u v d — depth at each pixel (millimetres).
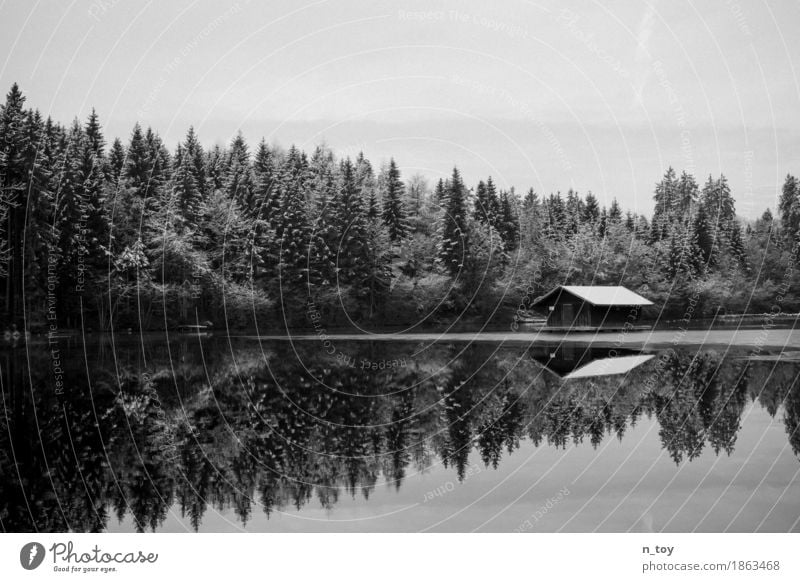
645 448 14922
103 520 11352
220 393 24125
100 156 61281
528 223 82688
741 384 22766
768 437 15523
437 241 76250
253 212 66188
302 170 73688
